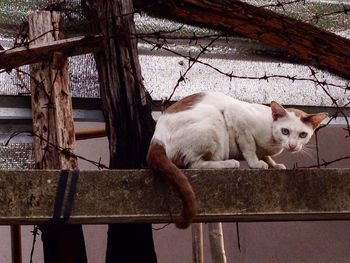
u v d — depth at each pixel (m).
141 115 3.21
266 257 4.72
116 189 2.71
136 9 3.49
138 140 3.18
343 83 3.79
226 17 3.58
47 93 3.20
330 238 4.69
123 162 3.17
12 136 3.26
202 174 2.76
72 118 3.21
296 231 4.72
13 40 3.45
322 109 3.75
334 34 3.68
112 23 3.25
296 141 3.01
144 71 3.55
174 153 2.90
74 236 3.10
